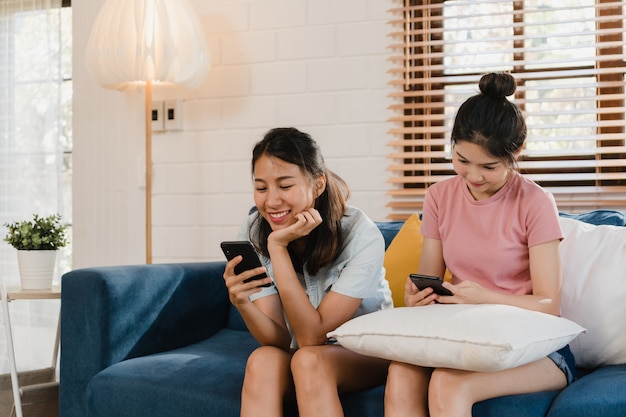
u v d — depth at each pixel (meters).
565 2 2.78
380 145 2.92
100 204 3.36
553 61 2.68
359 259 1.93
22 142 3.75
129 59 2.81
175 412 1.91
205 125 3.18
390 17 2.91
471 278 1.92
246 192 3.12
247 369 1.76
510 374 1.65
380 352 1.69
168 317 2.31
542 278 1.80
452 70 2.90
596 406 1.53
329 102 2.99
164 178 3.24
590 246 2.02
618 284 1.94
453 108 2.88
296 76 3.04
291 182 1.84
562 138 2.64
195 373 1.98
